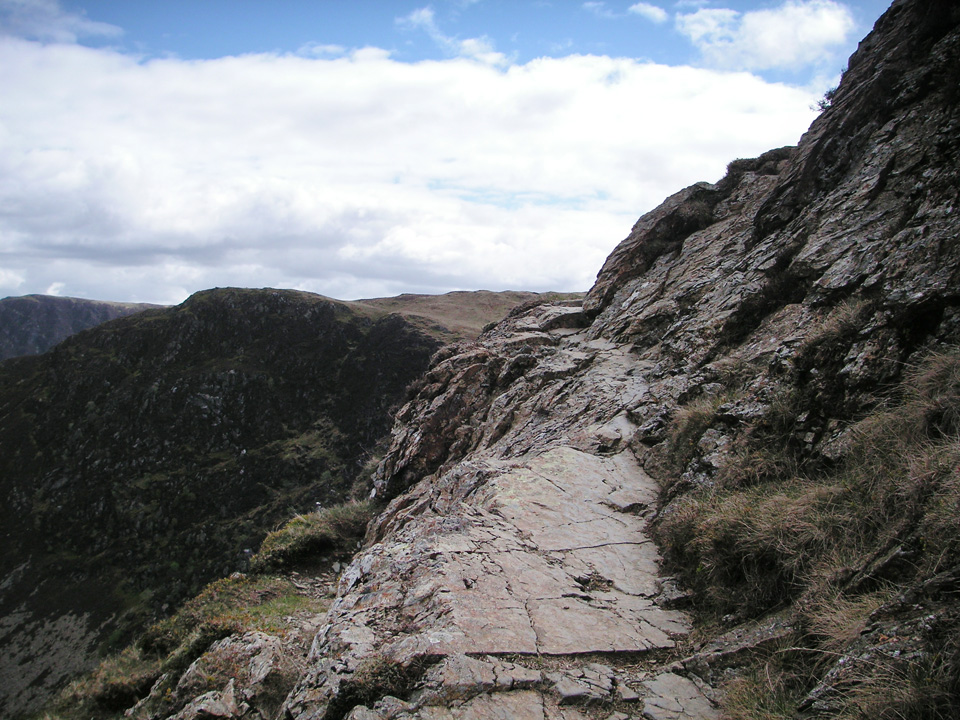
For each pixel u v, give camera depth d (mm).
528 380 15281
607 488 8852
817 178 11938
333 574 14633
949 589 3754
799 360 7617
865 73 12156
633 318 15703
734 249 14484
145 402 69375
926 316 6598
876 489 5258
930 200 8031
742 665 4656
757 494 6523
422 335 77750
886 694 3396
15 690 39188
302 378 74250
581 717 4250
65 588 49844
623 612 5828
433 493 12320
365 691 4461
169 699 8508
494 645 4906
